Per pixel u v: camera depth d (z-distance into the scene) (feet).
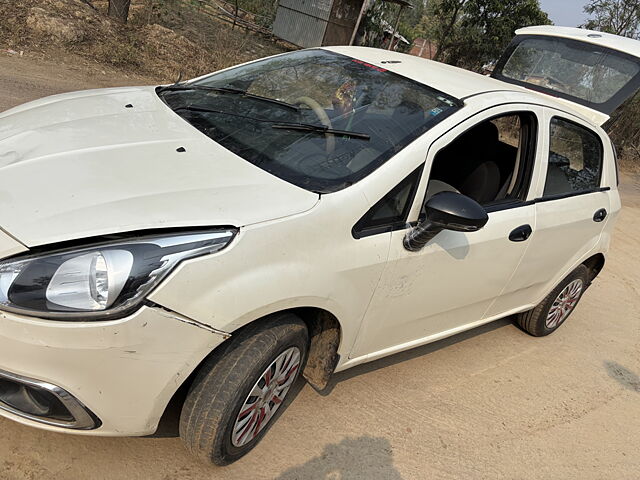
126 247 5.74
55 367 5.67
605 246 13.29
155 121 8.43
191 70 32.42
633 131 47.85
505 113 9.42
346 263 7.23
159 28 36.01
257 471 7.73
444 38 59.36
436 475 8.67
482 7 56.39
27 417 6.12
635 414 11.98
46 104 9.12
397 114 8.69
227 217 6.27
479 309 10.87
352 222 7.29
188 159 7.33
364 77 9.69
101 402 5.99
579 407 11.68
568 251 12.10
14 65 23.99
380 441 8.97
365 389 10.06
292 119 8.73
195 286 5.87
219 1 59.82
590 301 17.34
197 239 6.00
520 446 9.93
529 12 55.47
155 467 7.34
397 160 7.89
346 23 57.16
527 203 10.28
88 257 5.64
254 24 58.95
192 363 6.15
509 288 11.09
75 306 5.52
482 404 10.78
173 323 5.82
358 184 7.51
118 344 5.65
